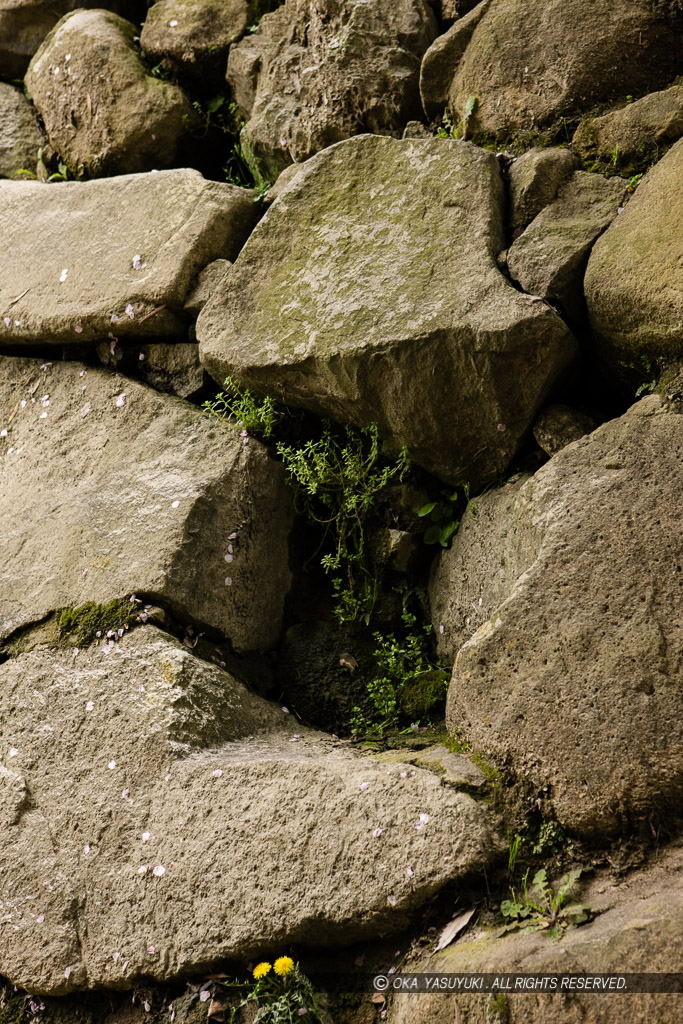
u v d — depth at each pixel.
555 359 2.51
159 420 2.95
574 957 1.78
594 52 2.81
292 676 2.84
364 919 2.07
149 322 3.01
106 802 2.38
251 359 2.76
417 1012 1.92
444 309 2.54
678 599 2.13
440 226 2.67
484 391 2.56
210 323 2.88
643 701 2.07
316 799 2.21
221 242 3.07
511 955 1.85
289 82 3.31
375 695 2.72
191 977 2.21
